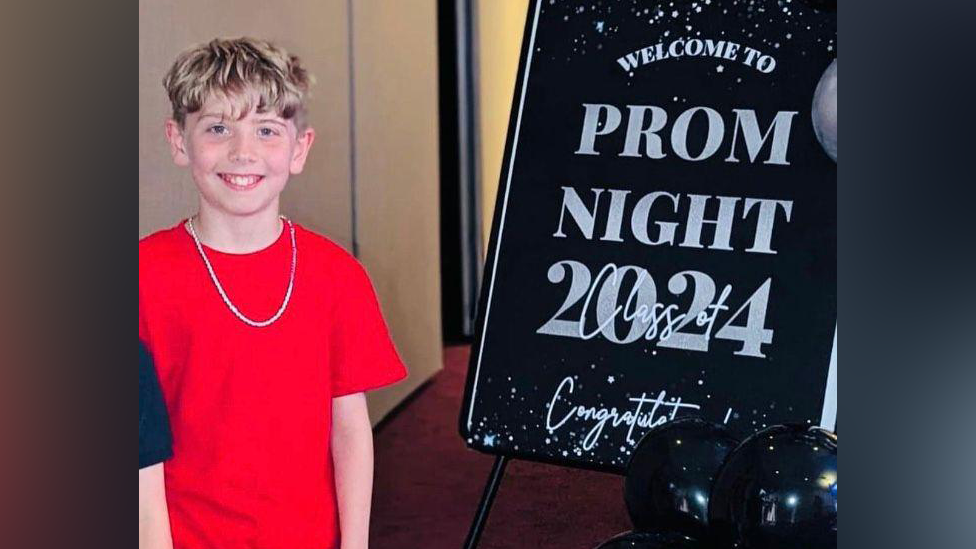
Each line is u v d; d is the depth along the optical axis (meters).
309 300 1.76
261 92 1.74
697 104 2.23
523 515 3.38
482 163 5.77
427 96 4.92
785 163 2.17
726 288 2.18
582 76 2.30
